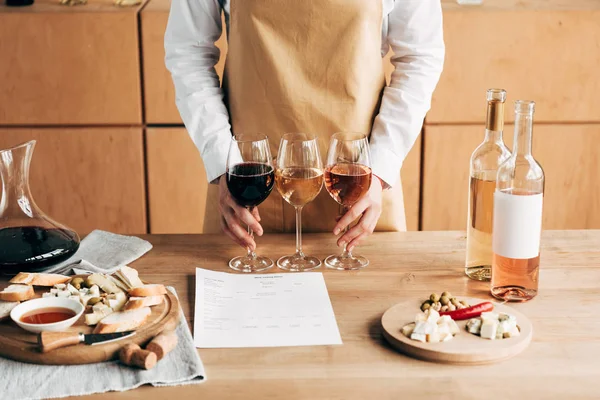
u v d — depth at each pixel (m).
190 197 2.93
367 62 1.69
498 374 1.07
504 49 2.72
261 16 1.66
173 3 1.79
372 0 1.65
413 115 1.68
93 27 2.71
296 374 1.08
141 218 2.96
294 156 1.35
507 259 1.26
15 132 2.83
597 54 2.73
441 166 2.86
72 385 1.04
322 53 1.67
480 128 2.81
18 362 1.10
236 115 1.77
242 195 1.38
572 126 2.83
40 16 2.70
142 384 1.05
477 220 1.35
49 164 2.87
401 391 1.03
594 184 2.90
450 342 1.12
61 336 1.10
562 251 1.50
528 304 1.27
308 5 1.64
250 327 1.21
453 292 1.33
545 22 2.69
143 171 2.90
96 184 2.91
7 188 1.41
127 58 2.75
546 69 2.75
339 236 1.61
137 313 1.18
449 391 1.03
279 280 1.38
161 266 1.45
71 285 1.26
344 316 1.25
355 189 1.36
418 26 1.74
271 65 1.68
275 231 1.78
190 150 2.87
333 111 1.71
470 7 2.73
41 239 1.38
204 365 1.10
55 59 2.75
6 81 2.77
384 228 1.83
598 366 1.09
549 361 1.10
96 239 1.57
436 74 1.75
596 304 1.28
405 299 1.30
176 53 1.80
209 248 1.54
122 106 2.81
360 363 1.11
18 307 1.17
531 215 1.23
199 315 1.25
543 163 2.88
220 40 2.72
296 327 1.21
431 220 2.94
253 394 1.03
